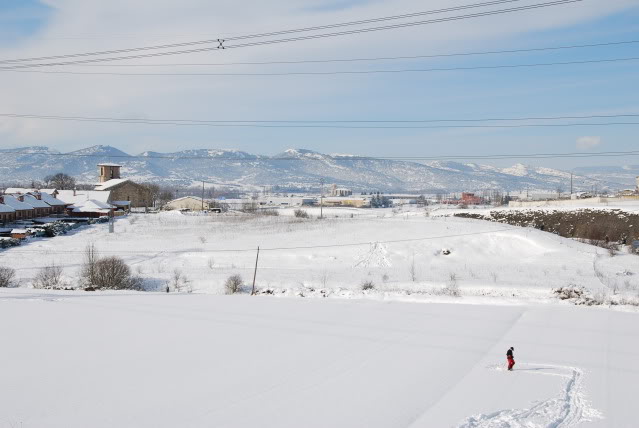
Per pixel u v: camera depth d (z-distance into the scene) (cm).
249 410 1662
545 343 2628
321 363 2208
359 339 2686
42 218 12506
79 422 1570
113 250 7675
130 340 2619
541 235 8081
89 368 2117
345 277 5819
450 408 1662
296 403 1725
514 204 13775
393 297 4462
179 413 1641
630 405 1692
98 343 2547
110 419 1592
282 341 2623
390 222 9538
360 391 1841
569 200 13188
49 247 7950
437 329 2975
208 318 3272
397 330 2936
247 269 6425
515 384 1917
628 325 3156
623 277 5766
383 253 7244
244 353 2375
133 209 18312
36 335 2709
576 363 2231
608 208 10212
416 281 5453
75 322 3070
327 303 3997
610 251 7525
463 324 3145
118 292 4678
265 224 10419
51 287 5038
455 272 6162
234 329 2928
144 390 1853
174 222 11575
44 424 1555
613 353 2422
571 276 5819
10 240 8031
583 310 3734
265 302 4034
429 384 1920
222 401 1745
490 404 1698
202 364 2184
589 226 9731
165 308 3656
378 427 1521
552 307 3881
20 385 1905
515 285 5088
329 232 8750
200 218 12469
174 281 5500
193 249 7744
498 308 3816
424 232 8294
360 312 3572
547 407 1656
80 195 15012
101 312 3438
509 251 7538
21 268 6147
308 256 7175
